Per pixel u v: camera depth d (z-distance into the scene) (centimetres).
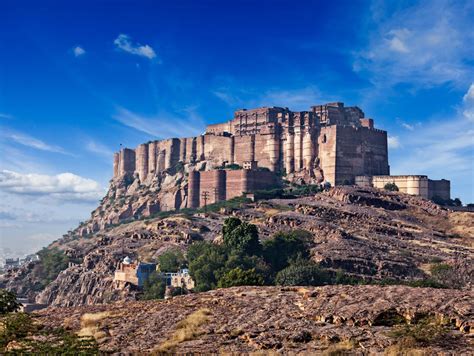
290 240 16650
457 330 3494
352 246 17088
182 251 19375
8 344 3822
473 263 15788
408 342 3319
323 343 3466
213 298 4788
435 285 10481
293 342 3528
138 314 4525
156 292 15612
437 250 18075
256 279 9094
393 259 16362
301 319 3944
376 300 4031
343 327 3694
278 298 4506
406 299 3969
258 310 4212
